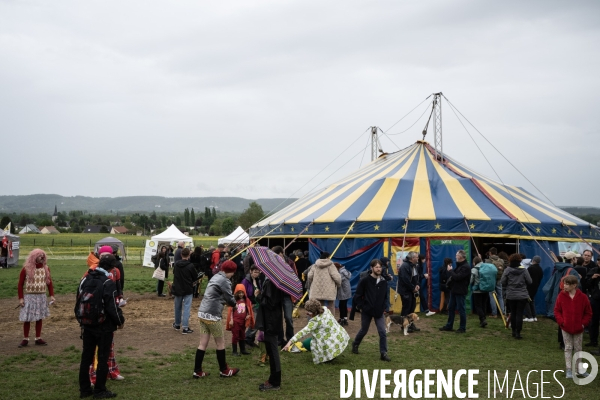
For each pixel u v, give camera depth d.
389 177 17.16
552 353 9.34
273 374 6.93
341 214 15.78
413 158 19.02
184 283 10.73
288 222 16.45
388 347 9.69
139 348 9.21
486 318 13.30
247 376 7.52
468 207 15.41
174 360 8.35
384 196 16.20
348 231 14.68
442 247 14.45
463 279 11.23
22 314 9.00
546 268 14.84
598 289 9.63
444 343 10.11
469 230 14.31
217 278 7.42
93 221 188.00
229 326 8.73
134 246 69.69
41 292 9.16
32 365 7.88
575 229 15.67
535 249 14.95
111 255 6.61
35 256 9.11
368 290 8.83
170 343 9.66
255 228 19.83
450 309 11.45
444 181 16.95
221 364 7.43
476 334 11.09
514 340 10.48
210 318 7.25
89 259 7.67
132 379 7.25
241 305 8.88
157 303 15.61
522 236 14.56
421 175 17.61
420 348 9.62
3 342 9.51
